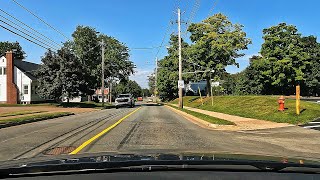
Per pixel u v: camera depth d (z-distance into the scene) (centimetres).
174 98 8862
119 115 2931
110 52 7294
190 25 5759
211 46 5578
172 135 1497
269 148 1173
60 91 5091
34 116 2508
